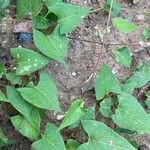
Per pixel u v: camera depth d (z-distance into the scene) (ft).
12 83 0.90
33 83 0.92
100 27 1.01
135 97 1.00
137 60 1.02
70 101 0.97
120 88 0.93
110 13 0.99
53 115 0.95
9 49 0.95
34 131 0.88
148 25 1.05
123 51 0.98
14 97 0.87
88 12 0.96
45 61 0.89
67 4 0.94
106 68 0.93
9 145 0.94
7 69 0.92
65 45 0.90
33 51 0.89
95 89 0.93
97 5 1.03
